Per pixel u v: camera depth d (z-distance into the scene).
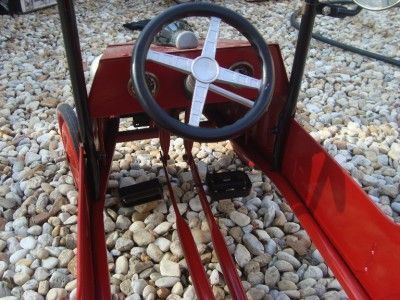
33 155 2.76
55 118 3.21
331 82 3.78
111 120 2.42
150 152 2.78
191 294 1.86
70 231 2.19
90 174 1.78
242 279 1.97
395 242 1.32
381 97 3.56
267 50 1.46
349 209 1.54
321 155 1.69
